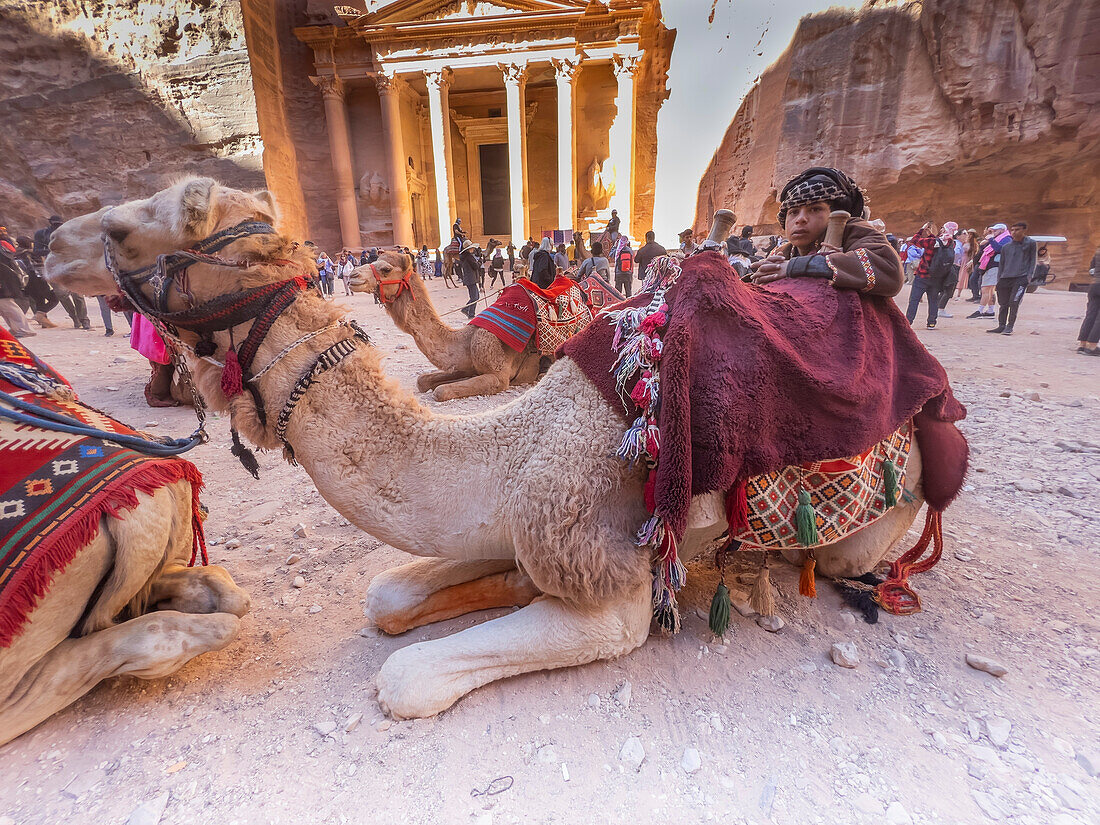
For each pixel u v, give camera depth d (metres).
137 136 32.38
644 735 2.02
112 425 2.34
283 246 2.13
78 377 7.99
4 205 32.31
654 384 2.02
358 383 2.15
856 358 2.25
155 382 6.44
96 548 1.96
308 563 3.30
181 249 2.01
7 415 1.98
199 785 1.83
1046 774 1.83
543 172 40.94
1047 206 25.77
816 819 1.70
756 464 2.08
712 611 2.34
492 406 6.48
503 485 2.15
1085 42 22.31
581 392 2.19
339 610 2.83
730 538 2.31
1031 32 23.30
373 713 2.12
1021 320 13.37
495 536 2.19
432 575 2.64
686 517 2.00
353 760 1.92
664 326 2.12
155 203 2.00
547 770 1.88
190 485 2.52
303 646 2.55
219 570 2.59
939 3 24.05
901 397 2.40
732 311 2.09
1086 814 1.68
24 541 1.80
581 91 37.88
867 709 2.12
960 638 2.51
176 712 2.15
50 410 2.09
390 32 33.97
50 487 1.90
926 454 2.55
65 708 2.16
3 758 1.93
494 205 42.50
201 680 2.32
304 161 37.81
